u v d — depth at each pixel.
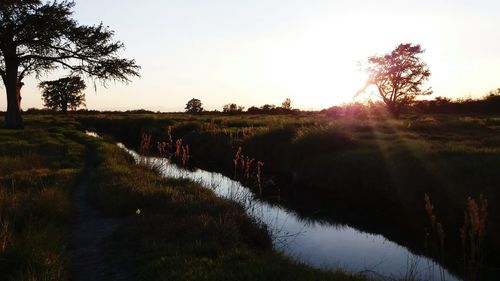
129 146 28.98
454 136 20.33
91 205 10.73
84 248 7.78
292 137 19.44
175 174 15.92
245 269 6.18
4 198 8.94
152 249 7.13
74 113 79.19
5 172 13.64
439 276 7.54
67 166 15.78
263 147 20.16
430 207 6.51
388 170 13.17
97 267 6.90
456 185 11.03
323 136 17.73
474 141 17.69
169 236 7.68
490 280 7.52
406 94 50.47
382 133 21.00
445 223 10.34
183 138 27.97
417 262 8.33
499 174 10.70
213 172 18.81
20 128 33.03
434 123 25.95
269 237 8.88
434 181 11.62
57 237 7.64
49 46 32.59
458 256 8.66
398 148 15.17
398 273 7.70
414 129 24.23
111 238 8.10
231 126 33.25
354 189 13.66
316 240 9.61
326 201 13.42
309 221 11.22
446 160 12.81
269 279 5.89
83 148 21.19
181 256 6.66
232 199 11.03
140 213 9.38
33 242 6.77
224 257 6.70
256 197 13.55
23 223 8.05
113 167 14.60
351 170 14.22
